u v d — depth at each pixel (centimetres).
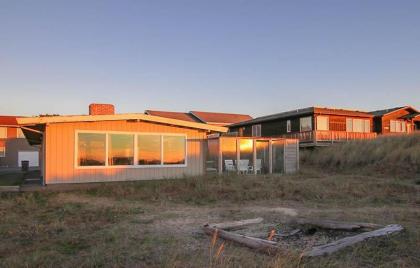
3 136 4366
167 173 1722
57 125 1502
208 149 2372
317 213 1052
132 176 1636
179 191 1445
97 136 1575
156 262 598
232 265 577
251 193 1406
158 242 722
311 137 3134
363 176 2055
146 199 1318
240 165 2194
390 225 816
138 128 1666
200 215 1021
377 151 2423
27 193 1383
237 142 2175
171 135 1745
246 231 831
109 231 811
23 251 663
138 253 641
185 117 5062
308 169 2533
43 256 624
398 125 3778
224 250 668
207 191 1418
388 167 2220
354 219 949
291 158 2356
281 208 1152
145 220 947
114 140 1609
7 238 756
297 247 682
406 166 2153
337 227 820
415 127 3988
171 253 640
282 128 3569
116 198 1329
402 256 627
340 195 1425
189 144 1792
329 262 590
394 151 2341
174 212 1068
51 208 1106
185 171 1770
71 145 1521
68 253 655
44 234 788
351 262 593
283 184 1599
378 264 589
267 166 2411
